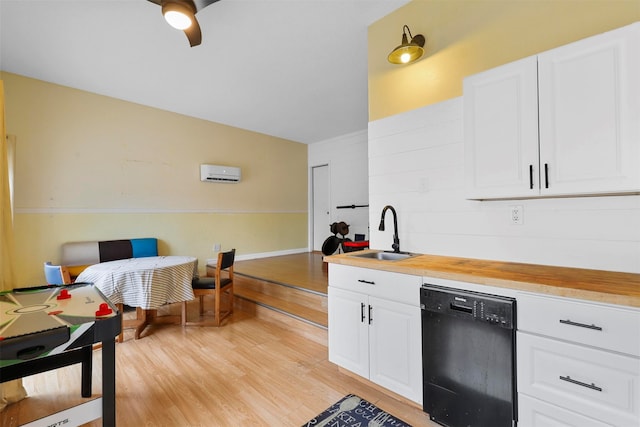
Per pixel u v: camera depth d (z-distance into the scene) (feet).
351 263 6.44
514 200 5.88
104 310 4.50
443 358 4.99
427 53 7.14
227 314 11.34
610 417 3.54
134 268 8.92
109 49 9.20
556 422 3.92
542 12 5.57
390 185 7.77
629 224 4.75
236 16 7.74
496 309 4.37
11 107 10.55
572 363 3.81
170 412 5.71
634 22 4.30
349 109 14.58
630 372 3.43
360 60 10.03
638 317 3.39
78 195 11.94
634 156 4.06
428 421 5.38
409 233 7.41
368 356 6.15
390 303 5.74
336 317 6.81
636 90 4.04
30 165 10.88
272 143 19.24
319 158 20.72
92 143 12.32
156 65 10.22
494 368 4.44
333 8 7.54
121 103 13.11
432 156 6.98
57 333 3.83
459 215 6.59
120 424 5.37
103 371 4.28
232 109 14.51
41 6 7.23
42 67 10.23
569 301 3.84
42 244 11.09
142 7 7.34
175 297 9.50
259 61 10.05
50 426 4.01
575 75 4.51
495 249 6.11
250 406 5.88
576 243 5.22
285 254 19.83
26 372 5.07
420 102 7.26
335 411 5.71
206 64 10.20
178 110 14.58
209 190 16.11
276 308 10.45
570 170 4.56
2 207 6.18
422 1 7.20
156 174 14.16
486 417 4.52
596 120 4.34
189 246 15.28
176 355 8.06
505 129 5.20
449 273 4.95
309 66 10.43
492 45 6.15
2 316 4.36
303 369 7.30
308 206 21.40
